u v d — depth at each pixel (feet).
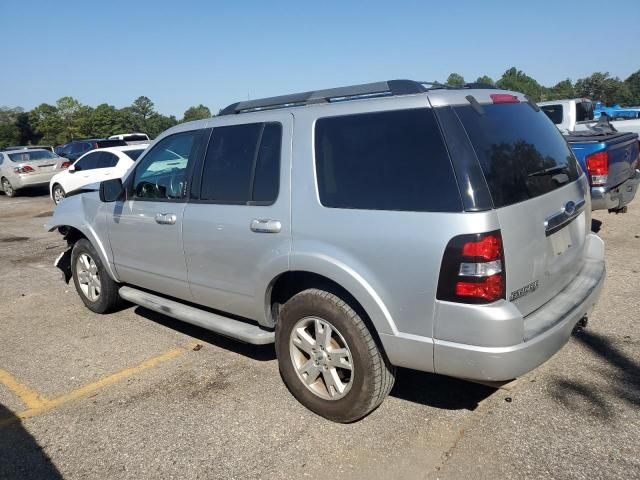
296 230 10.88
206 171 13.10
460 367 9.09
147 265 15.20
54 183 47.83
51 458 10.46
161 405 12.21
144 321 17.69
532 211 9.70
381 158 9.91
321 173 10.66
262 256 11.60
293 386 11.64
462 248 8.75
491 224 8.79
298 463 9.89
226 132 12.85
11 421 11.86
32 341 16.47
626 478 8.95
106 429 11.36
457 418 10.98
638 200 34.37
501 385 9.43
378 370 10.26
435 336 9.21
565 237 11.10
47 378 13.91
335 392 10.89
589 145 22.22
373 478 9.36
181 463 10.09
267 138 11.85
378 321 9.78
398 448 10.12
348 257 10.07
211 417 11.59
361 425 10.94
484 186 8.96
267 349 14.98
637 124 46.62
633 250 22.30
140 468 10.02
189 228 13.29
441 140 9.28
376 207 9.79
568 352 13.43
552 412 10.93
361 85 11.07
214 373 13.64
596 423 10.46
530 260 9.62
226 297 12.89
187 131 13.89
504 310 8.77
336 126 10.65
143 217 14.80
